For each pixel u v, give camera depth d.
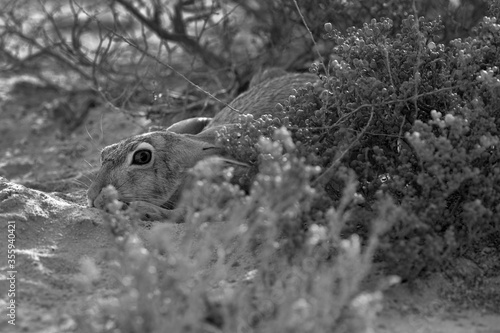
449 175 6.10
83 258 6.42
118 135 11.60
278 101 8.67
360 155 6.77
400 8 9.15
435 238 6.01
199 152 7.75
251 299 5.35
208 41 11.91
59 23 13.94
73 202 8.31
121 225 6.08
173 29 12.07
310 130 6.95
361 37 7.54
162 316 4.80
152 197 7.62
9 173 10.81
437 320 5.66
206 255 5.15
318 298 4.74
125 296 4.91
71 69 13.51
